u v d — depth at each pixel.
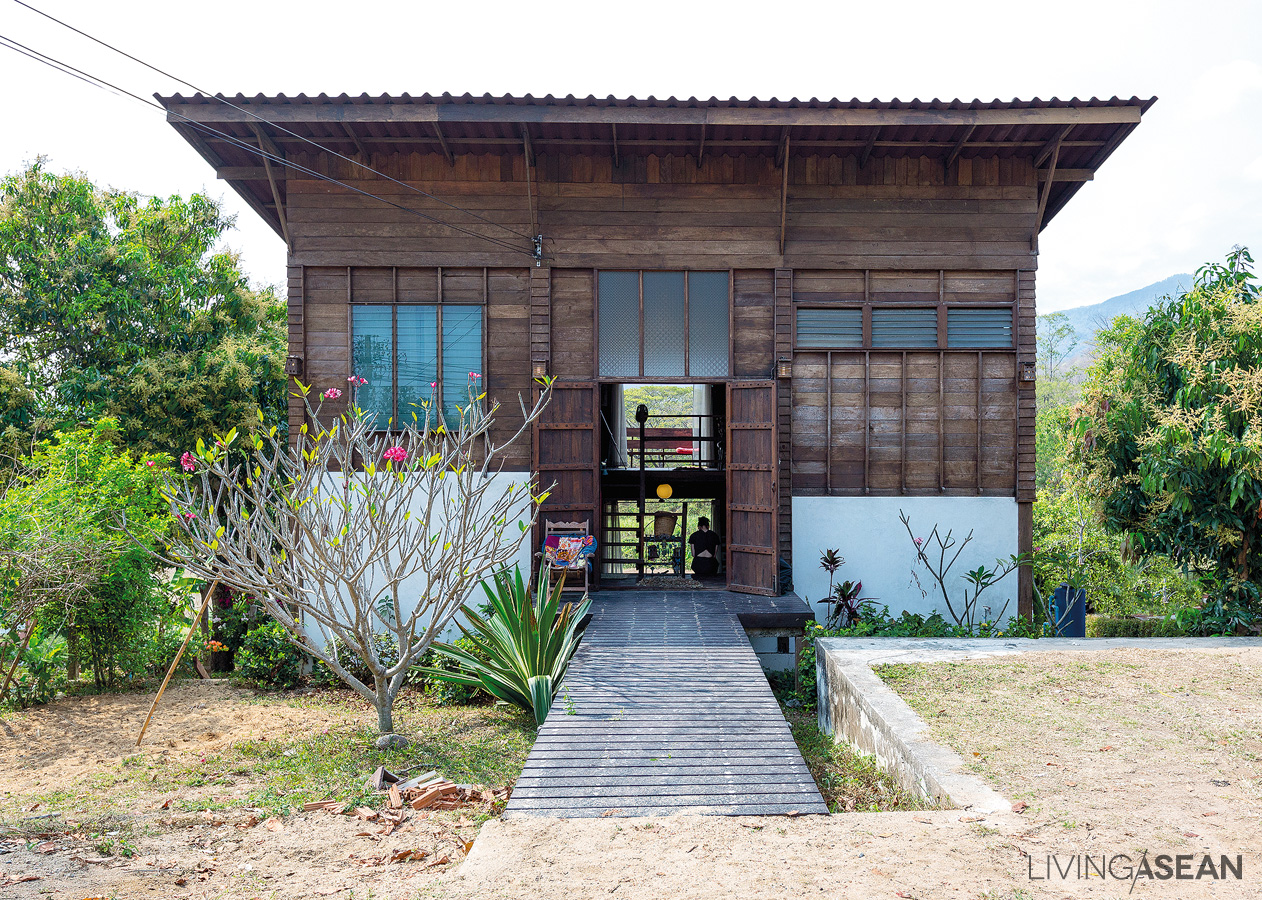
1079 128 9.16
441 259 9.86
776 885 3.22
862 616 9.59
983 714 5.41
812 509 9.95
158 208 17.77
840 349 9.94
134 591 9.17
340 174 9.86
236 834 4.62
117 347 15.87
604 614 8.88
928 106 8.72
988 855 3.40
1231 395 7.92
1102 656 6.98
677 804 4.44
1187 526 8.79
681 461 16.62
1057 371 39.78
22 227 15.99
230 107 8.66
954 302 9.94
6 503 8.27
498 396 9.94
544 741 5.42
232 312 17.23
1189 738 4.86
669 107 8.73
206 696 9.08
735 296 9.94
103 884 3.70
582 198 9.91
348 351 9.88
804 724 7.79
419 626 9.49
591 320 9.95
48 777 6.21
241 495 6.81
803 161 9.95
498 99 8.62
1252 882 3.11
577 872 3.44
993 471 9.97
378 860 4.12
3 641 8.41
